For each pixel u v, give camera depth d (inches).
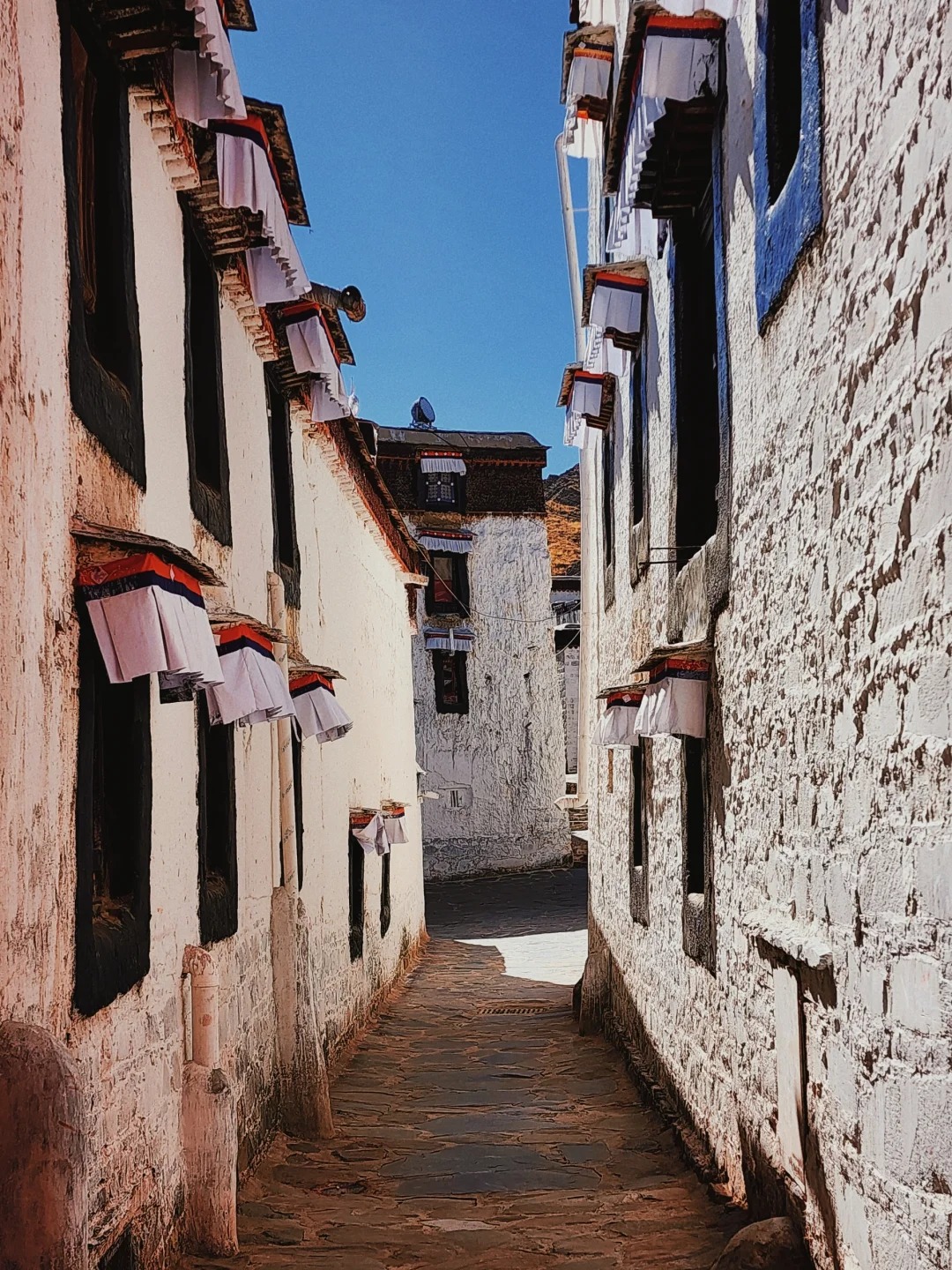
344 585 514.9
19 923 152.3
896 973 148.5
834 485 177.2
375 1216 246.8
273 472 380.2
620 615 456.1
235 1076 273.3
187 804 245.4
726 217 256.7
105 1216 178.5
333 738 351.9
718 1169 257.6
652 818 361.7
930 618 138.2
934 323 136.6
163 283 240.5
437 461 1285.7
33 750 158.4
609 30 386.0
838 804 174.7
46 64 171.2
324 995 419.5
